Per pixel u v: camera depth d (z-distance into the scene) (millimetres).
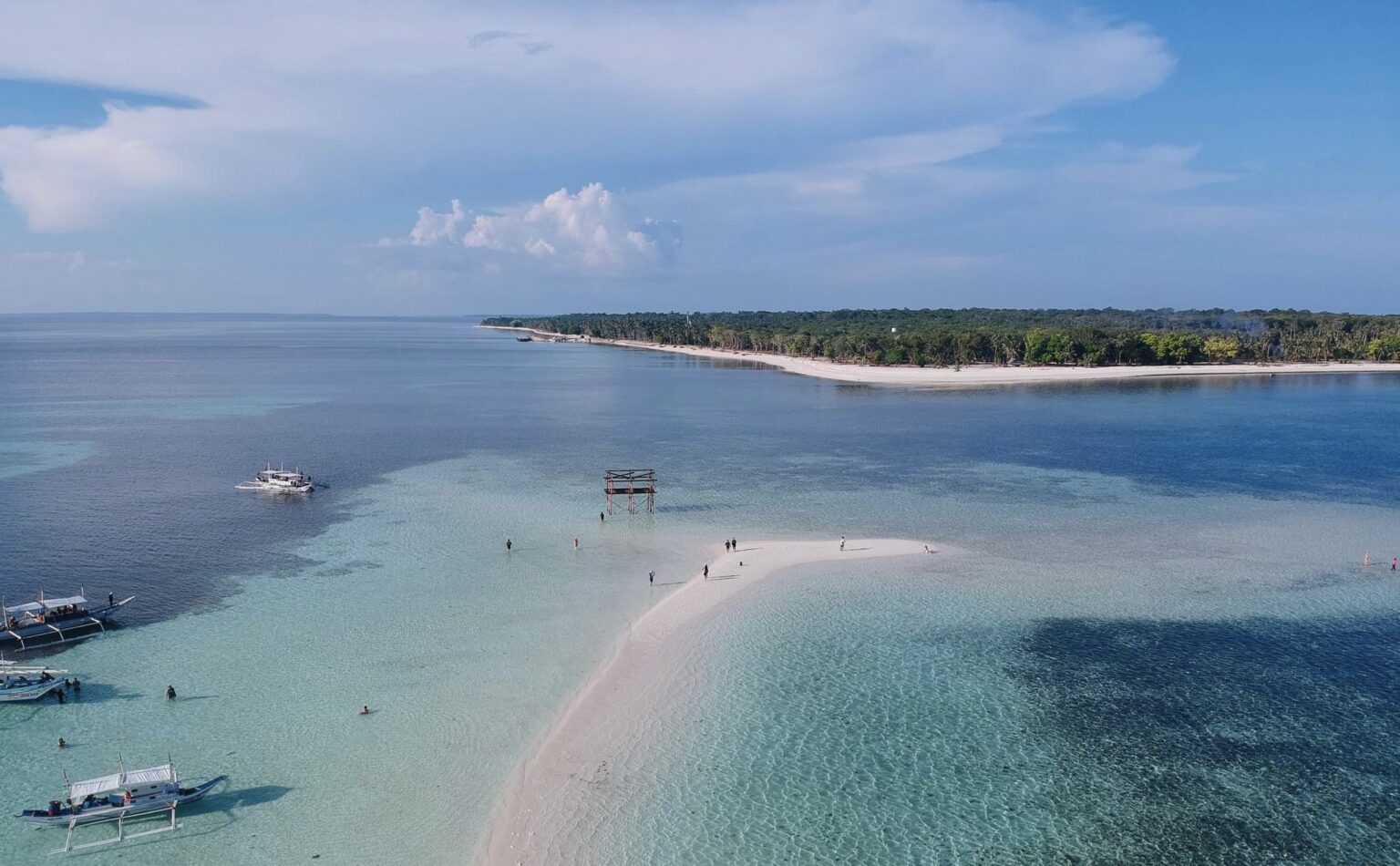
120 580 72250
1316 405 185875
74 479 111375
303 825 39688
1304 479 110312
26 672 52750
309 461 123562
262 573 73625
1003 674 54312
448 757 45031
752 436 146875
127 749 45844
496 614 63906
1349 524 88438
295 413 176500
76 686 51906
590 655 56906
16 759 45031
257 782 42969
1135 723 48656
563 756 45031
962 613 63781
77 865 37281
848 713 49438
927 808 41062
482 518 91750
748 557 76938
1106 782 43188
